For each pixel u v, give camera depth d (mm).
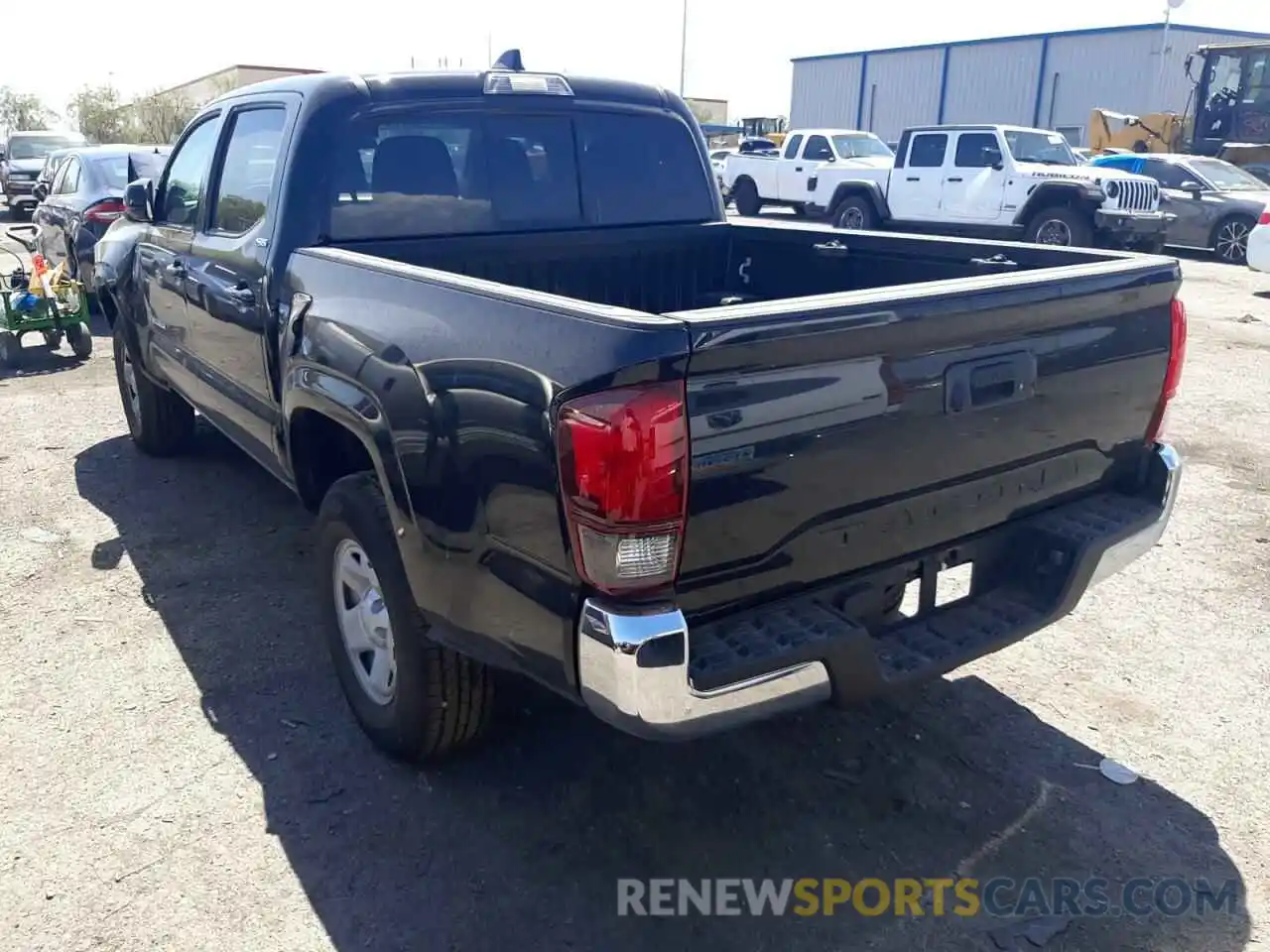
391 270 2936
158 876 2820
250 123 4160
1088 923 2684
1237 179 16750
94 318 11273
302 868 2857
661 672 2221
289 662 3898
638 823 3049
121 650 3982
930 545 2787
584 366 2191
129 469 6039
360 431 2947
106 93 48406
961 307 2537
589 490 2188
